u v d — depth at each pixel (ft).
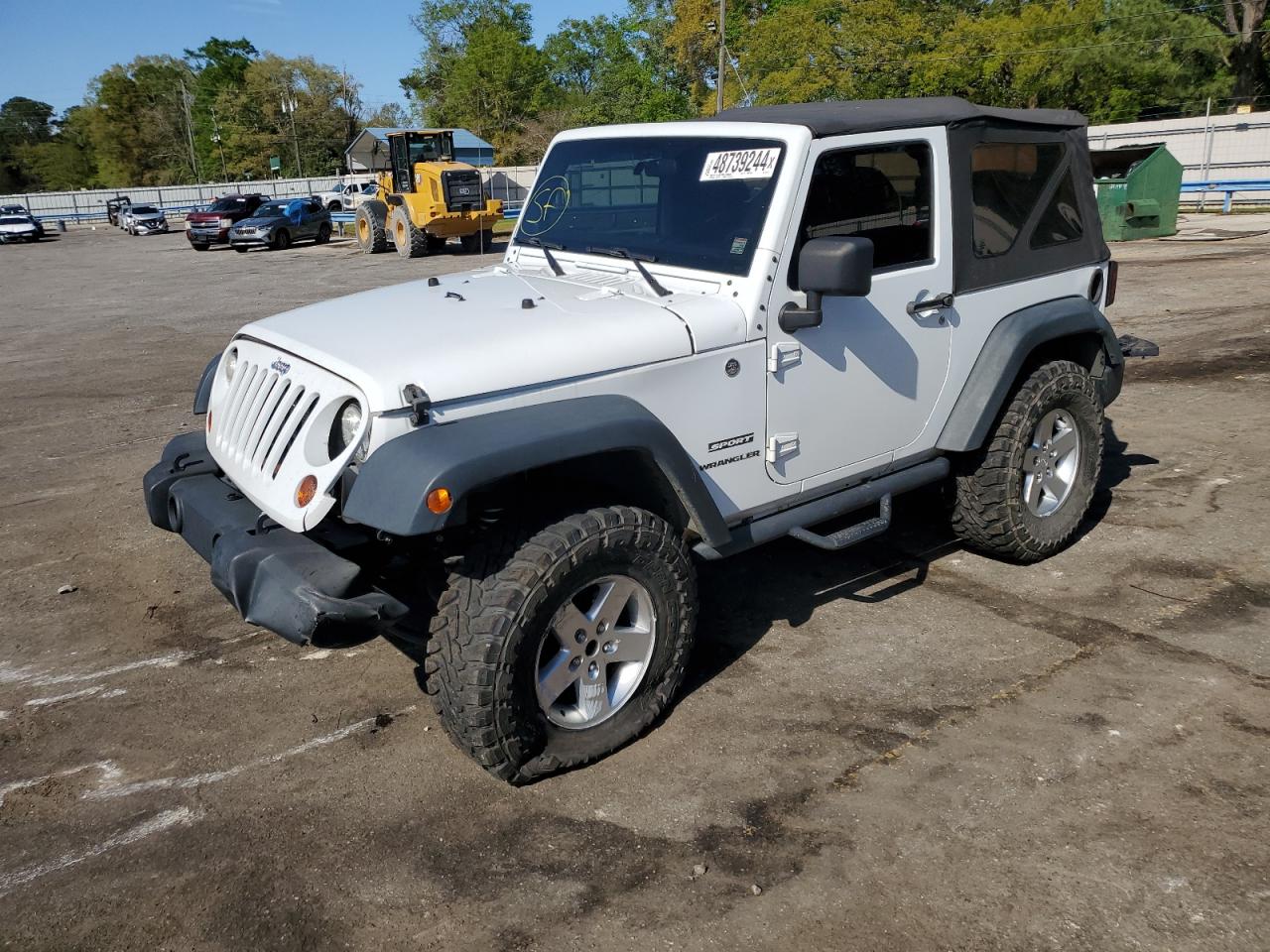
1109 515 17.11
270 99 278.05
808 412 12.17
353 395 9.68
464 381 9.66
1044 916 8.32
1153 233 58.18
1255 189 70.38
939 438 14.06
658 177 12.63
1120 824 9.41
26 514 19.62
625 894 8.76
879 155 12.31
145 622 14.70
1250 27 120.37
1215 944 7.96
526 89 219.61
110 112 318.65
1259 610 13.46
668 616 10.84
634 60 206.39
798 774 10.42
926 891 8.67
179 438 13.48
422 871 9.16
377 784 10.53
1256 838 9.14
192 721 11.94
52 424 27.04
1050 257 15.02
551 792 10.27
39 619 14.87
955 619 13.75
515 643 9.52
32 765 11.11
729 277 11.52
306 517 9.65
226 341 40.68
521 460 9.16
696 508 10.70
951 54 125.18
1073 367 14.88
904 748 10.79
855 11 126.72
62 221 157.07
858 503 13.12
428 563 10.93
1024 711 11.39
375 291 13.57
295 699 12.41
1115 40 124.16
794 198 11.38
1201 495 17.67
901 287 12.82
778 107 12.99
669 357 10.77
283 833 9.77
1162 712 11.21
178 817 10.08
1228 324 31.53
